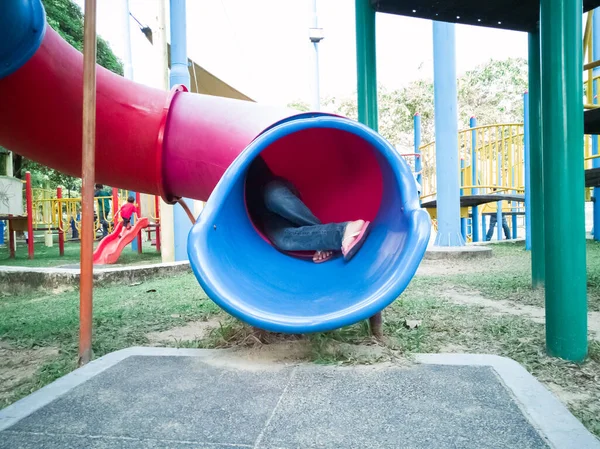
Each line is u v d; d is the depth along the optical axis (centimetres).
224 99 341
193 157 329
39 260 1008
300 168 348
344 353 227
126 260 968
